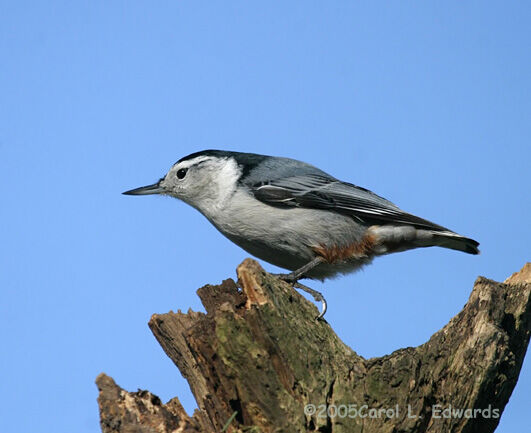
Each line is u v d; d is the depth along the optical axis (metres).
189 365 8.21
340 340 8.04
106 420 6.84
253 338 7.16
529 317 8.50
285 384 7.30
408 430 7.34
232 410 7.24
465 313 8.20
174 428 6.80
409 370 7.55
